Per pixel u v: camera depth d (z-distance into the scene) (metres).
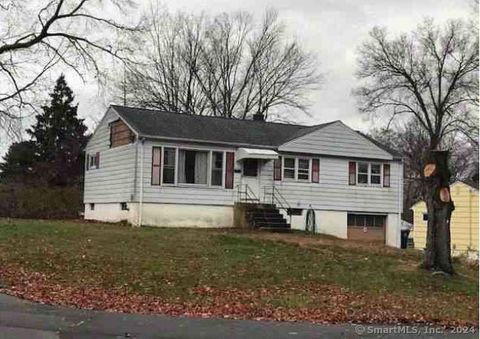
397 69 51.75
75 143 52.09
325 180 31.64
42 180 47.19
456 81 50.09
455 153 58.12
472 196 37.75
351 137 32.38
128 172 28.53
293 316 12.44
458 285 17.45
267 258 19.09
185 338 9.90
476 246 37.19
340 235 31.80
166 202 28.08
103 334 9.87
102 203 31.33
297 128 34.06
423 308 14.32
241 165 29.77
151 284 14.88
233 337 10.12
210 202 28.97
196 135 28.88
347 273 17.88
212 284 15.37
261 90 53.25
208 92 52.69
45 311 11.36
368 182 32.88
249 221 28.27
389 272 18.19
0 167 52.53
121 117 29.20
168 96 51.16
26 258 16.59
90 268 16.05
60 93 54.19
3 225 22.59
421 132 60.38
